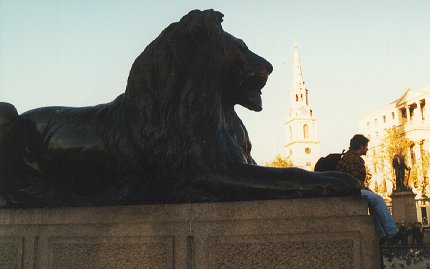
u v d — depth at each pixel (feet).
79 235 11.72
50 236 12.04
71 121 13.38
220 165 11.55
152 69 12.01
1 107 13.38
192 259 10.57
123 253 11.17
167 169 11.66
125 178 12.35
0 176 13.39
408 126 186.70
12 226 12.58
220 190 11.21
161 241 10.87
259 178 10.89
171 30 12.09
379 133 214.69
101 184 12.96
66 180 13.29
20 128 13.70
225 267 10.31
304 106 330.75
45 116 13.71
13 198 13.43
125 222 11.32
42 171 13.66
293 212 10.23
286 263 9.96
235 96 13.00
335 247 9.75
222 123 12.35
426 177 144.66
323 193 10.30
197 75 11.74
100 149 12.71
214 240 10.48
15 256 12.35
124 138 12.25
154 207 11.15
